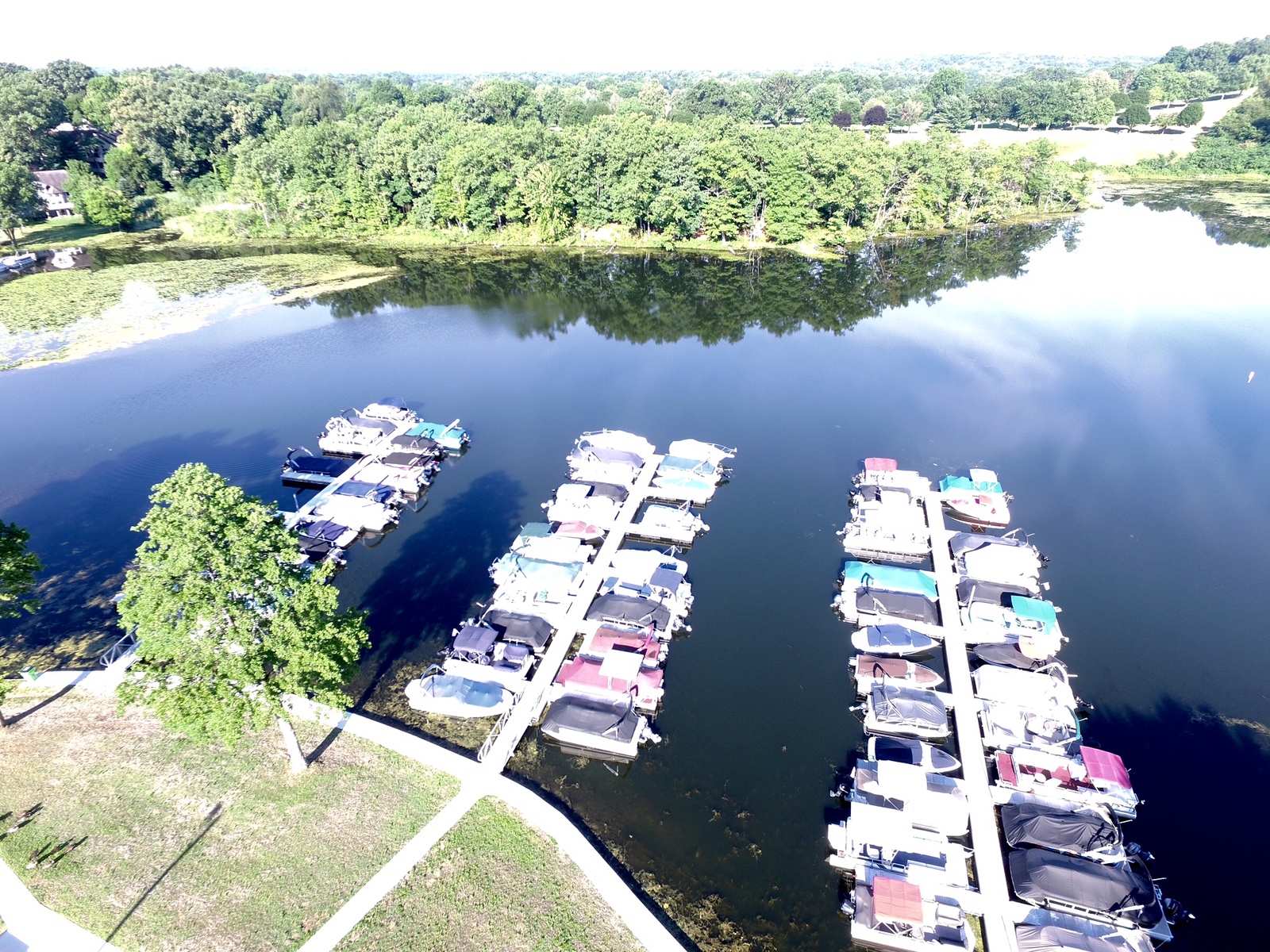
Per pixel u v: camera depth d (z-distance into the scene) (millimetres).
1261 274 133750
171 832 38781
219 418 88438
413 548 65375
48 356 104375
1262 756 45531
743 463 79188
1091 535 66500
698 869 39500
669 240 152250
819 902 38156
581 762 45438
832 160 146375
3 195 143625
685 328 117688
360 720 46031
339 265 146375
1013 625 54281
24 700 46969
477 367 104375
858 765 42719
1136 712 48594
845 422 87500
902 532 63938
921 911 34594
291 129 182625
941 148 160750
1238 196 188375
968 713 47469
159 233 167750
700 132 159500
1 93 185625
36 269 141875
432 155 157250
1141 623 56031
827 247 154250
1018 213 177125
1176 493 72375
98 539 65438
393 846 38406
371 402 93062
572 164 151625
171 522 36375
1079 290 128375
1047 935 34375
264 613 37406
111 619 55469
